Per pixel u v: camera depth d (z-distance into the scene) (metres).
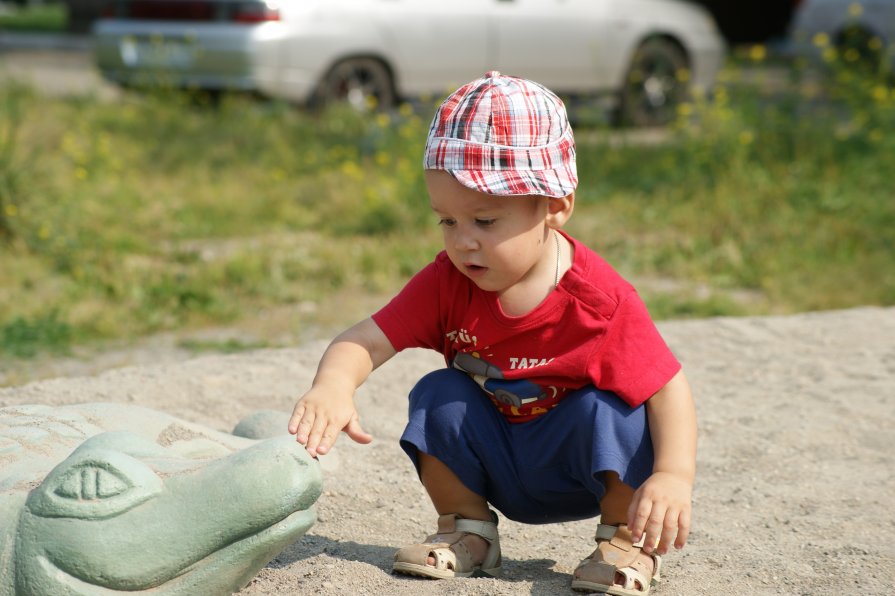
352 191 9.77
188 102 12.95
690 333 6.11
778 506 3.82
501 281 2.82
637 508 2.65
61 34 26.45
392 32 12.56
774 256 7.98
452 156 2.71
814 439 4.45
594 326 2.86
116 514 2.39
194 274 7.50
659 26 14.09
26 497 2.51
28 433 2.99
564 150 2.81
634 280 7.71
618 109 14.10
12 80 13.80
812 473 4.12
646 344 2.88
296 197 9.94
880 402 4.90
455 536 3.09
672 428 2.83
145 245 8.25
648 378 2.85
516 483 3.05
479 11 13.00
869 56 14.70
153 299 6.98
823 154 10.13
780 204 9.04
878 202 9.02
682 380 2.89
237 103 12.61
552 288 2.88
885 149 9.81
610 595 2.90
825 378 5.28
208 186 10.12
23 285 7.29
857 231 8.46
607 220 9.12
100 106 13.02
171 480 2.46
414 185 9.29
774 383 5.23
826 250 8.15
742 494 3.92
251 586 2.98
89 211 8.73
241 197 9.83
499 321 2.90
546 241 2.88
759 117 11.07
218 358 5.50
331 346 2.98
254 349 6.14
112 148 10.94
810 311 7.04
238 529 2.43
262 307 7.04
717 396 5.04
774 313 6.96
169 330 6.58
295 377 5.21
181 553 2.40
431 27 12.74
